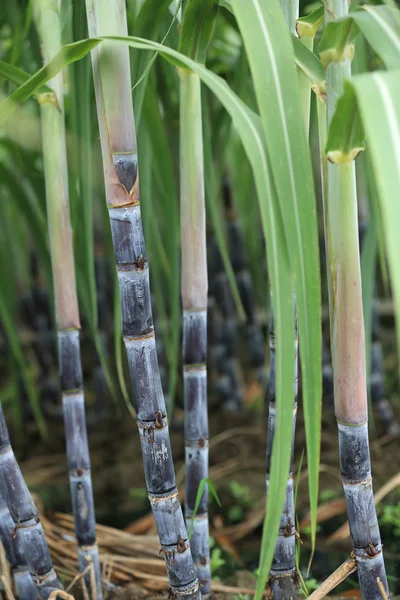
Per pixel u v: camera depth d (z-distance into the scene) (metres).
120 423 2.86
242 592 1.67
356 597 1.68
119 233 1.25
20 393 2.90
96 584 1.58
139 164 1.57
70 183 1.55
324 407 2.64
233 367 2.84
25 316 3.55
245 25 1.12
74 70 1.48
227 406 2.85
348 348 1.21
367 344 1.73
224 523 2.09
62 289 1.52
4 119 1.24
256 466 2.41
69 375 1.54
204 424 1.52
